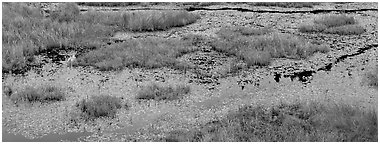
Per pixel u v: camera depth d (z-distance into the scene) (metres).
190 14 26.08
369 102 15.67
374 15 27.58
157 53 19.89
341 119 13.54
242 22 25.75
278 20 26.27
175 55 19.80
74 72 18.22
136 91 16.58
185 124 14.12
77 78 17.67
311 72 18.48
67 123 14.08
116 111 14.83
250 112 14.62
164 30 24.17
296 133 12.91
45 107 15.11
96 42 21.44
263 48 20.80
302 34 23.55
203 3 30.09
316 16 27.25
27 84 17.00
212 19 26.36
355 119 13.52
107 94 16.31
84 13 25.98
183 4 30.20
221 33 23.06
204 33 23.61
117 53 19.73
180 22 24.91
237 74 18.22
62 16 24.92
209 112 15.02
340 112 14.20
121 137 13.27
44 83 17.16
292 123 13.58
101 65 18.50
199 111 15.09
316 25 24.41
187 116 14.70
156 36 23.16
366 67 18.98
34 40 21.00
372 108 15.05
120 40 22.34
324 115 13.93
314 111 14.43
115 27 23.91
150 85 16.91
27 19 23.69
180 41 21.69
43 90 16.19
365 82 17.34
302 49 20.59
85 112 14.55
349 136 12.63
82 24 23.72
